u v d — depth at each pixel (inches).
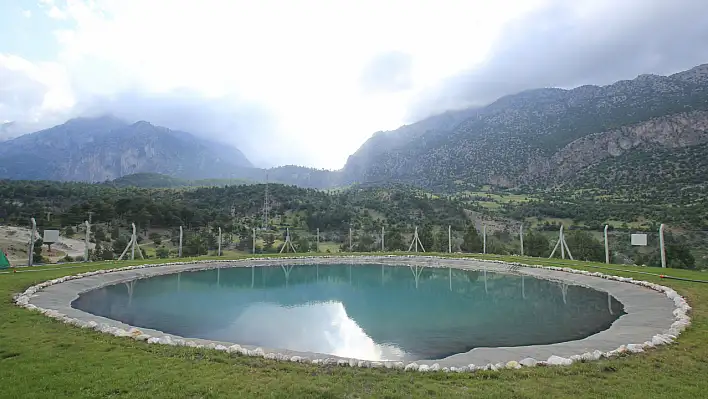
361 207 4153.5
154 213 2829.7
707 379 309.7
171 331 626.8
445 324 676.1
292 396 273.0
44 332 421.7
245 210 3878.0
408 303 885.2
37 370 303.9
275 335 610.5
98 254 1887.3
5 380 282.2
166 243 2495.1
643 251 1838.1
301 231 3304.6
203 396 268.2
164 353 364.8
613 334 510.9
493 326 653.9
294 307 847.7
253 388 284.2
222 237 2628.0
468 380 314.3
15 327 439.2
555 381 309.4
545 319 692.7
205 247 2277.3
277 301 917.2
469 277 1275.8
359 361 370.6
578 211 3442.4
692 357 364.5
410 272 1435.8
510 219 3649.1
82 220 2603.3
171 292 992.9
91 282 967.0
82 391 268.4
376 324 684.1
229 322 697.0
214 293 1008.2
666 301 676.7
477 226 3454.7
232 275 1344.7
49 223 2561.5
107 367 316.8
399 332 625.3
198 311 782.5
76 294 841.5
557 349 440.5
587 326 628.4
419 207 4124.0
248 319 725.3
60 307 658.8
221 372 316.8
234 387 285.3
